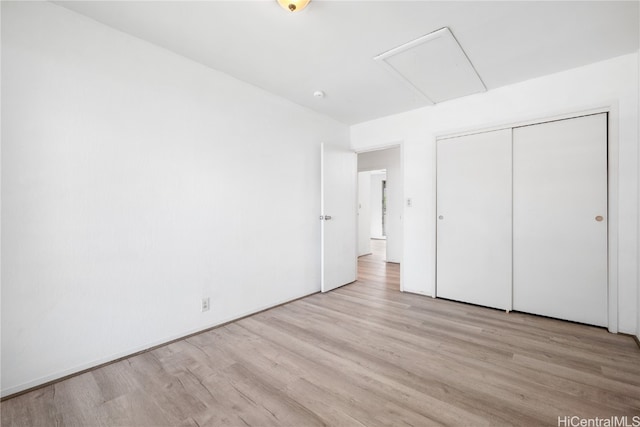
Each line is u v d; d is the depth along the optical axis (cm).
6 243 157
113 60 196
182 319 234
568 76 257
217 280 258
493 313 289
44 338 169
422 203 352
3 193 156
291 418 143
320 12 181
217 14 183
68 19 178
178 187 230
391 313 292
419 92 304
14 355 160
